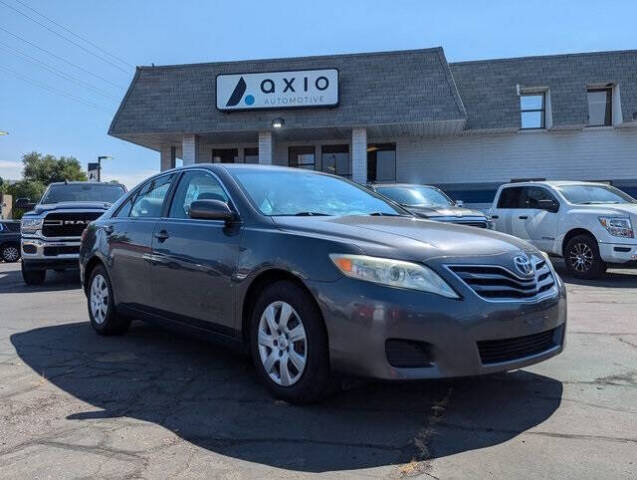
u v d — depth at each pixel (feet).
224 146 73.10
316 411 12.78
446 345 11.49
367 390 14.08
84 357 17.70
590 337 19.36
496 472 9.93
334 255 12.35
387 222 14.44
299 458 10.58
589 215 34.76
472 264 12.15
